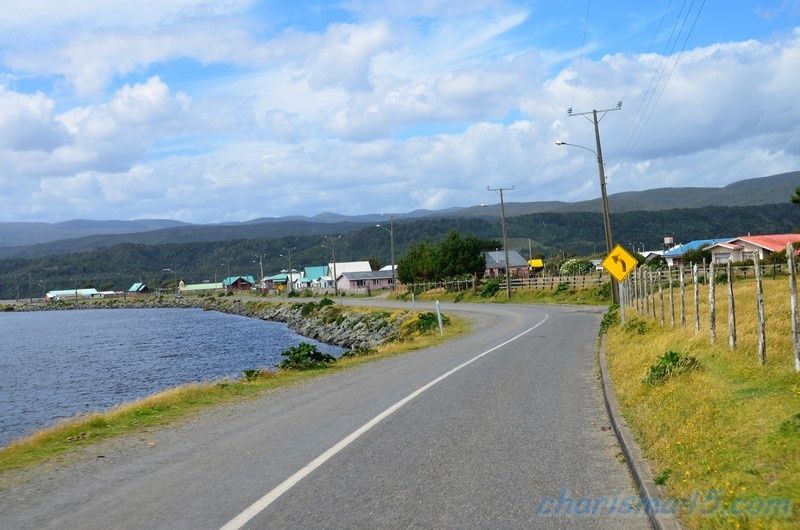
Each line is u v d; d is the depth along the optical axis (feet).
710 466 20.30
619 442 27.17
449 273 297.53
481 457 25.49
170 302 507.71
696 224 594.24
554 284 211.82
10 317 463.01
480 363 57.62
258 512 19.98
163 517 19.93
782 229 574.97
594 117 129.08
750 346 39.42
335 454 26.86
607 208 130.31
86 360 144.05
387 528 18.35
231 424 35.55
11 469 28.19
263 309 313.12
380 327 161.58
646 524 18.22
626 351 52.31
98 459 28.96
